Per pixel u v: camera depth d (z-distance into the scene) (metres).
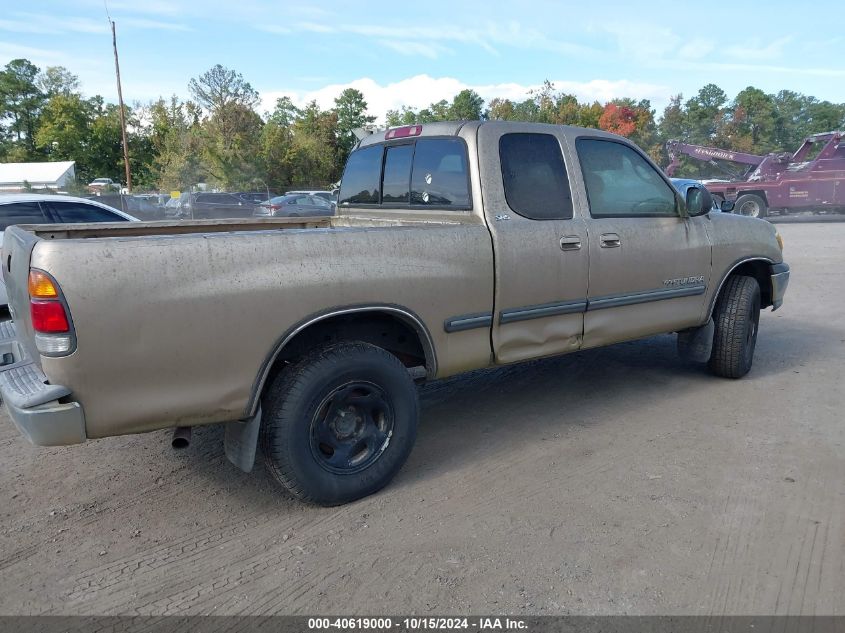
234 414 2.97
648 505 3.29
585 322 4.21
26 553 2.99
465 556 2.89
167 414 2.81
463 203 3.83
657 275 4.53
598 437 4.18
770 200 22.78
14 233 3.27
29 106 81.06
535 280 3.88
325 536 3.08
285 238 3.02
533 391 5.14
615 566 2.79
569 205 4.09
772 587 2.63
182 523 3.24
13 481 3.71
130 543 3.06
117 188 45.75
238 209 22.98
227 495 3.52
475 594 2.63
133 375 2.71
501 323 3.79
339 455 3.31
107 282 2.60
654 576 2.71
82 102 68.94
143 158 67.00
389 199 4.46
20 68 81.06
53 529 3.20
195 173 41.09
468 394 5.10
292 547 3.00
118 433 2.74
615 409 4.69
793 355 6.02
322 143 49.16
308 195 23.81
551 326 4.05
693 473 3.63
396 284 3.32
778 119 72.38
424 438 4.24
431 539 3.03
